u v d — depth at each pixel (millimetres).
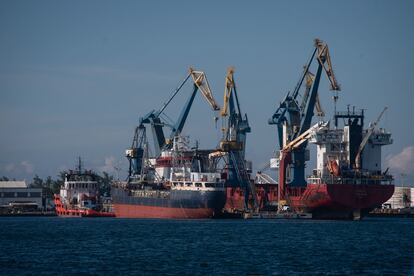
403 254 198125
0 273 163250
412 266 176250
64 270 167625
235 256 191750
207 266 174000
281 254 196375
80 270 167625
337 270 169750
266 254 196375
